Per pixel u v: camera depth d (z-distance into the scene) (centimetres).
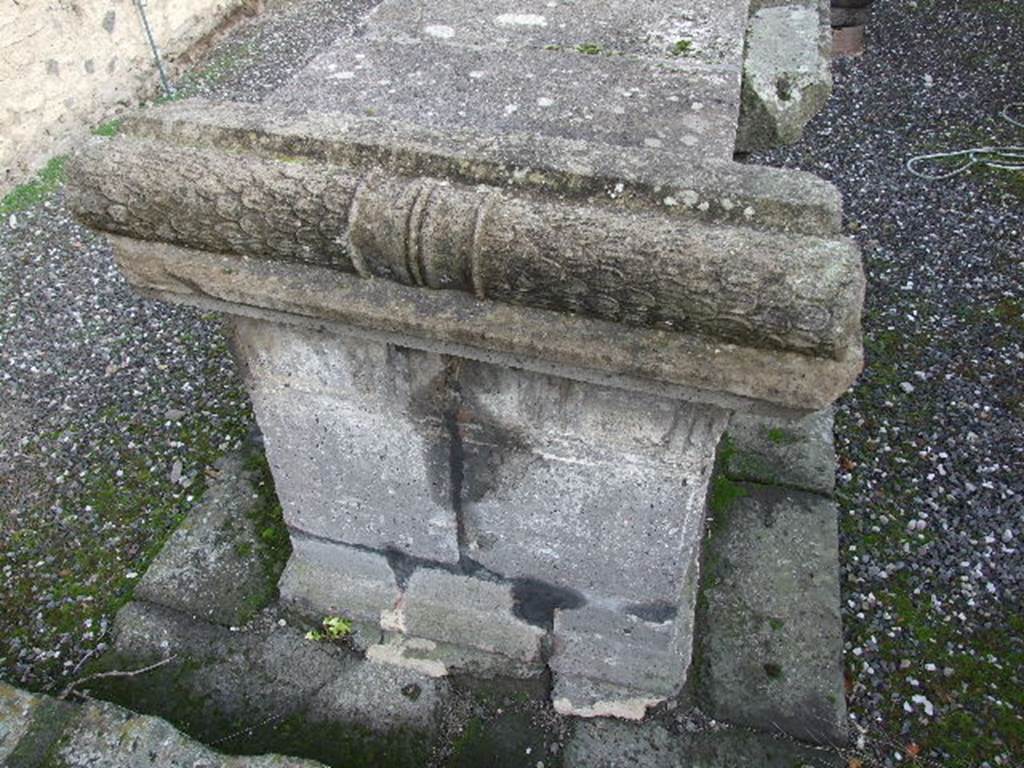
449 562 219
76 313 368
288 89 197
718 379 131
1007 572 262
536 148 143
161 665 232
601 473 179
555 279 129
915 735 222
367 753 216
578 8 237
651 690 217
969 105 506
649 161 140
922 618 250
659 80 199
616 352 134
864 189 442
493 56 210
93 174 146
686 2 239
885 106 510
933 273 384
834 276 119
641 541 190
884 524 276
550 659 222
